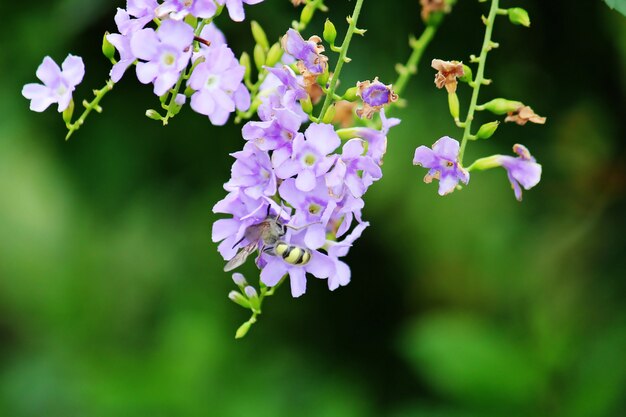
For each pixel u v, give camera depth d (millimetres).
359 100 3840
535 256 5949
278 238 3174
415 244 6477
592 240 5582
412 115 5133
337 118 3869
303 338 6684
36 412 6797
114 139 5469
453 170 3150
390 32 4824
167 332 6719
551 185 5449
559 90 4988
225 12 4762
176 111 3236
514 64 4871
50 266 7723
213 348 6500
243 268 6656
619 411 5402
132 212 5957
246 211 3131
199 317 6621
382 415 6445
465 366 5742
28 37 5086
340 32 4684
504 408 5734
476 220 6332
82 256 7234
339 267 3250
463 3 4727
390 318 6574
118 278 7129
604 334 5582
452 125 5070
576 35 4809
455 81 3363
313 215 3082
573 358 5664
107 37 3207
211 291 6746
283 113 2994
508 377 5738
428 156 3150
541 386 5699
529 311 6027
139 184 5629
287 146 3031
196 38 3197
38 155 6117
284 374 6535
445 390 5949
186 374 6391
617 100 5020
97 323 7219
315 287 6547
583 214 5512
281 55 3570
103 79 5203
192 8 3078
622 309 5559
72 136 5469
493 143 5133
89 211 5844
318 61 3215
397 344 6516
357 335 6621
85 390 6641
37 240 7797
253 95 3627
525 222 5789
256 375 6520
